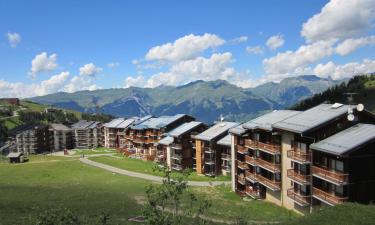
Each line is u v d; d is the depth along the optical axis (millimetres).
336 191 54688
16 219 50094
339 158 51812
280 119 72875
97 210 60625
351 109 57156
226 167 105375
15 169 129625
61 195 76375
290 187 65938
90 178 110812
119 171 121938
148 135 152375
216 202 74500
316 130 57656
